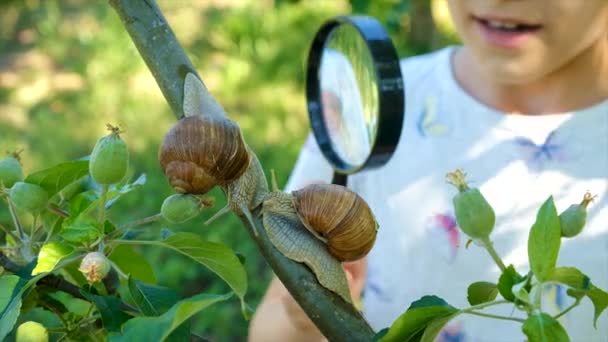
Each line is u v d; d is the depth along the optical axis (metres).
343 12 3.43
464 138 0.80
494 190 0.78
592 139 0.77
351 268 0.67
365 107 0.56
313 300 0.42
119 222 2.14
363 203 0.44
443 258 0.79
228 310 1.86
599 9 0.68
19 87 3.20
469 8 0.70
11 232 0.48
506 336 0.75
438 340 0.77
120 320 0.44
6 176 0.48
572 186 0.76
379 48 0.53
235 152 0.42
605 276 0.74
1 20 3.85
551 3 0.66
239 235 2.05
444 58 0.85
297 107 2.84
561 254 0.75
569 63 0.77
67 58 3.42
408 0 2.19
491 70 0.71
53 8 3.79
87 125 2.80
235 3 3.77
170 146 0.42
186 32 3.48
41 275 0.42
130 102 2.93
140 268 0.52
